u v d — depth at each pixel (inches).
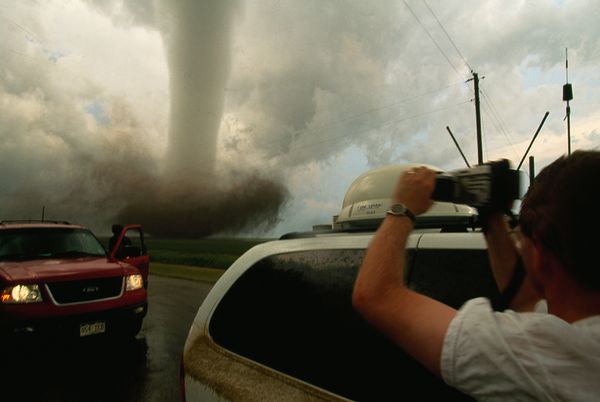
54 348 240.2
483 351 30.0
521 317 31.5
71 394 190.4
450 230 69.9
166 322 336.8
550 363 28.5
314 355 67.9
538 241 32.6
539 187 32.8
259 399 67.2
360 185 103.5
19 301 220.1
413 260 63.6
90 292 241.8
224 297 89.6
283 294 77.5
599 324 29.1
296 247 80.9
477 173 40.3
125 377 211.3
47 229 298.7
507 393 29.5
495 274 44.5
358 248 70.9
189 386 81.7
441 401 52.9
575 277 30.1
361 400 59.9
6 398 186.1
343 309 67.3
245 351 78.8
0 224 301.4
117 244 297.1
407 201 36.5
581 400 27.3
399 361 58.2
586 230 28.5
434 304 33.2
